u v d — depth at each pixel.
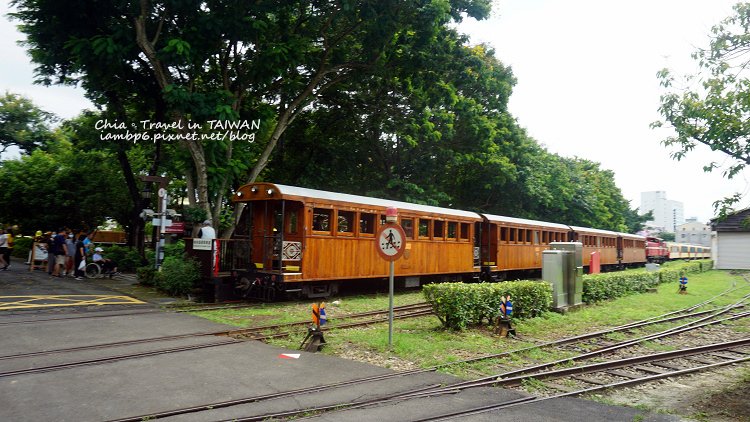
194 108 15.48
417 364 8.04
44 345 8.20
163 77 16.69
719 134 6.55
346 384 6.74
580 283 15.21
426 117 24.44
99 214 29.03
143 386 6.34
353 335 9.91
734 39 6.72
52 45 17.06
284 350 8.58
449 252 19.80
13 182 27.58
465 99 26.09
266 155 20.17
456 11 20.06
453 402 6.16
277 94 21.34
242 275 14.62
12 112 33.88
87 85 19.16
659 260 50.69
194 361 7.64
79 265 18.88
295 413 5.61
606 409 6.14
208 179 17.22
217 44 16.89
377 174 28.66
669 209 181.50
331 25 19.56
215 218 18.11
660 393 7.14
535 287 12.88
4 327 9.44
